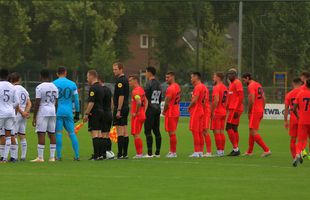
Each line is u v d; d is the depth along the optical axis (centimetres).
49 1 13600
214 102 5294
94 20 13175
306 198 3203
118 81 4969
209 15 12475
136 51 12950
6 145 4656
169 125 5178
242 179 3850
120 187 3494
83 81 11150
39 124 4703
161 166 4475
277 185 3616
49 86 4703
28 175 3931
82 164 4550
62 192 3319
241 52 11744
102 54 12738
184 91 11588
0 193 3281
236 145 5359
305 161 4912
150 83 5150
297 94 4716
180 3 12550
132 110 5091
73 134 4866
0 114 4597
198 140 5228
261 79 11850
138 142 5109
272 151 5916
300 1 11562
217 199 3148
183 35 12638
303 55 11612
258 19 11825
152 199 3134
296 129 4866
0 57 12862
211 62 12525
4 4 12738
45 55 13650
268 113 11250
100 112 4812
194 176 3962
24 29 12862
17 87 4800
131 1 12862
